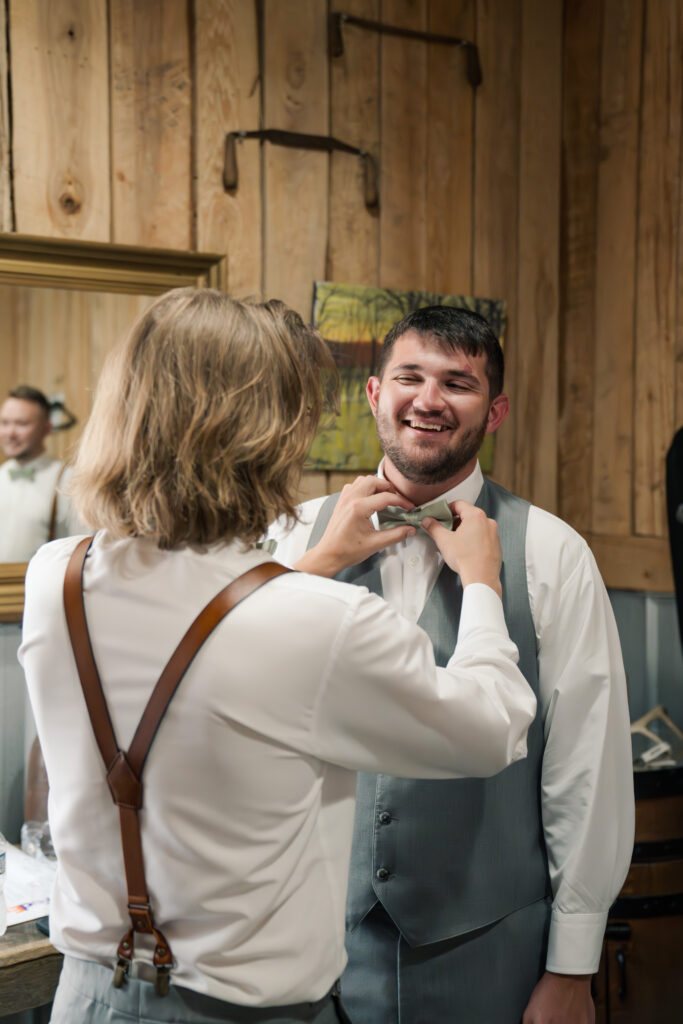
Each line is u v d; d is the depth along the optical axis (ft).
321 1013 3.02
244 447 2.95
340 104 7.98
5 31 6.58
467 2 8.54
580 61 8.96
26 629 3.10
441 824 4.24
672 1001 6.89
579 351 9.11
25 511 6.75
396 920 4.18
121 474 3.00
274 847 2.83
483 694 3.06
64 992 3.04
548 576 4.44
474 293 8.75
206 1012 2.80
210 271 7.37
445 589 4.47
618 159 8.62
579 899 4.31
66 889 3.08
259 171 7.64
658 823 6.82
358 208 8.12
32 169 6.75
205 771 2.75
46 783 6.40
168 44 7.20
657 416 8.30
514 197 8.92
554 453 9.25
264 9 7.58
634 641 8.61
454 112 8.54
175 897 2.80
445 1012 4.22
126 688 2.84
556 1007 4.31
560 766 4.40
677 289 8.06
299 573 3.01
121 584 2.95
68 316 6.85
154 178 7.22
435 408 4.40
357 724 2.87
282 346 3.06
